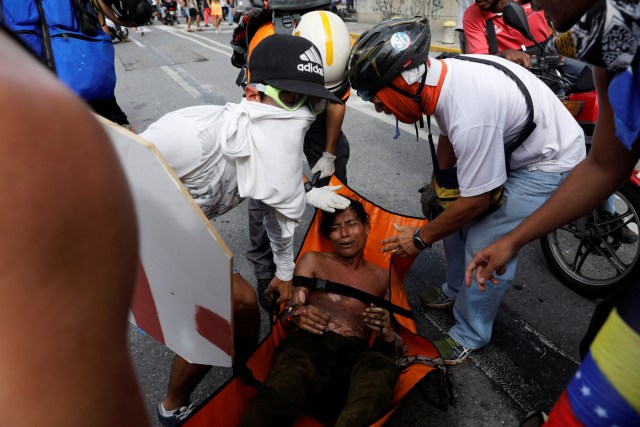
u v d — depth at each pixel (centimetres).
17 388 30
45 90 31
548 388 187
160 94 639
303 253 222
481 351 204
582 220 228
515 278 253
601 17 63
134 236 37
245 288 151
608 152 103
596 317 92
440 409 166
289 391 151
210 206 135
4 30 36
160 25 2064
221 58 923
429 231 168
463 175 149
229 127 124
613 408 60
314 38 185
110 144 35
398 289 214
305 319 173
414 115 154
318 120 217
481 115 140
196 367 147
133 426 38
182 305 109
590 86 225
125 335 38
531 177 164
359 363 167
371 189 354
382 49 138
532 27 278
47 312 30
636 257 214
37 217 29
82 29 175
